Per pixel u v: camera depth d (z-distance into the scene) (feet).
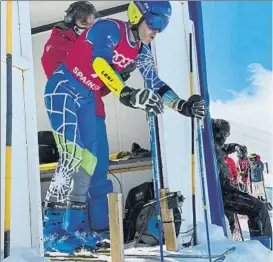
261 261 10.01
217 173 13.19
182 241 11.60
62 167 10.78
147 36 10.82
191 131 12.94
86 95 11.27
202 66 13.44
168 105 11.22
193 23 13.62
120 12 14.96
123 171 14.57
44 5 14.65
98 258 9.51
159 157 11.89
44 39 16.87
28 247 7.31
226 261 9.56
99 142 12.41
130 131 15.84
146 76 11.60
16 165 7.27
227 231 14.05
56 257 9.75
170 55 12.66
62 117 10.86
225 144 17.84
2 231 6.63
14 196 7.15
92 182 12.29
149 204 11.15
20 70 7.55
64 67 11.19
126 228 12.09
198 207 12.80
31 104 7.58
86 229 10.89
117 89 9.08
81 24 12.84
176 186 12.08
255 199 13.83
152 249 11.04
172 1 13.00
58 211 10.69
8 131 6.72
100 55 9.78
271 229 13.75
